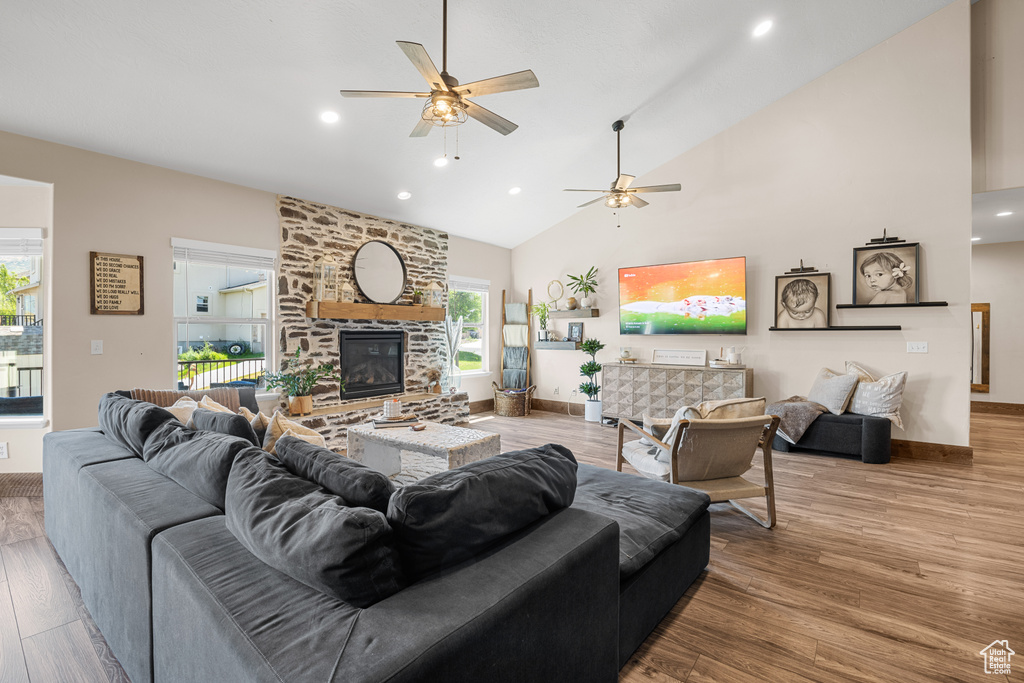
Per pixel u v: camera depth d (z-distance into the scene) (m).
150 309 3.88
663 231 6.02
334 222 5.26
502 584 1.13
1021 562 2.49
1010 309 6.68
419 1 2.90
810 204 4.97
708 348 5.69
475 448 3.21
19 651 1.79
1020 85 4.16
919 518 3.07
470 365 7.18
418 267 6.20
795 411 4.64
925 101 4.36
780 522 3.01
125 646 1.63
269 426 2.61
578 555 1.31
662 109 4.82
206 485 1.70
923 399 4.44
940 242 4.32
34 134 3.30
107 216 3.66
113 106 3.21
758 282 5.32
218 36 2.84
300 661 0.89
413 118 3.96
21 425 3.56
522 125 4.54
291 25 2.87
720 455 2.77
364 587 1.04
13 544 2.68
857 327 4.68
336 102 3.60
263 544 1.21
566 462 1.66
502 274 7.56
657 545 1.88
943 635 1.89
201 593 1.15
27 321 3.72
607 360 6.59
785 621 1.99
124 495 1.77
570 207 6.61
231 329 4.50
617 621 1.53
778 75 4.69
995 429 5.72
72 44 2.71
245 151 3.98
